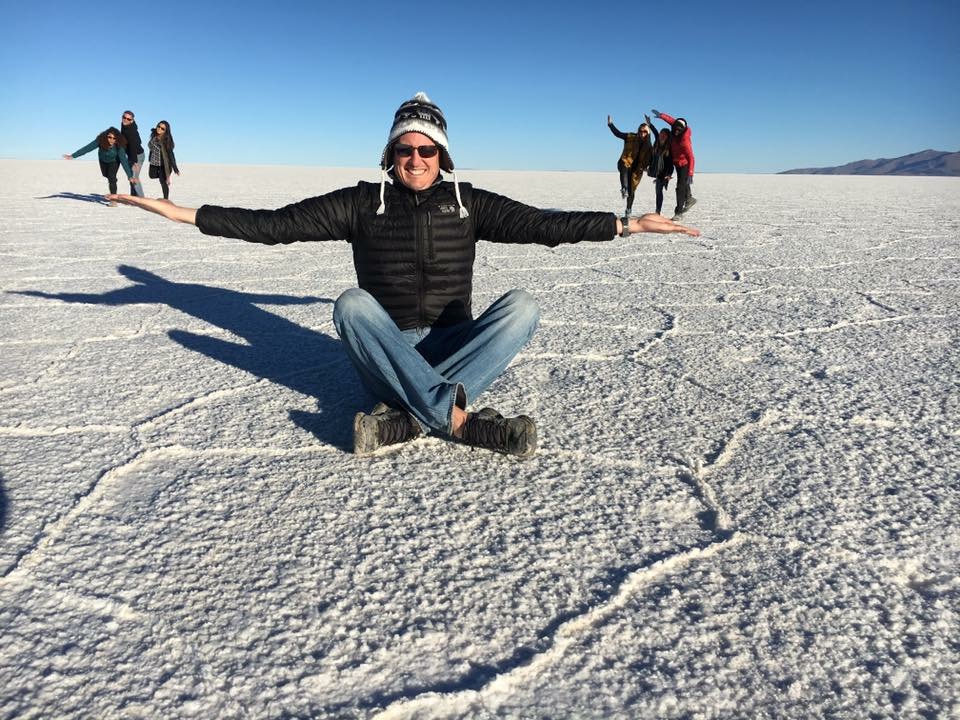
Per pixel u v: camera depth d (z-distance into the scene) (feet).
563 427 7.70
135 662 4.01
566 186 66.80
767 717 3.69
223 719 3.62
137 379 9.27
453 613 4.49
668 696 3.82
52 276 17.25
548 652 4.12
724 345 11.10
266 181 68.69
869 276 17.52
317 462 6.73
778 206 43.70
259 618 4.41
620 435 7.47
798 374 9.60
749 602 4.64
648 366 9.93
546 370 9.75
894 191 67.82
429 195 7.35
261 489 6.16
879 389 8.95
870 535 5.47
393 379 6.70
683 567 5.05
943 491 6.19
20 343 11.09
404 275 7.34
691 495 6.14
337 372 9.64
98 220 31.09
